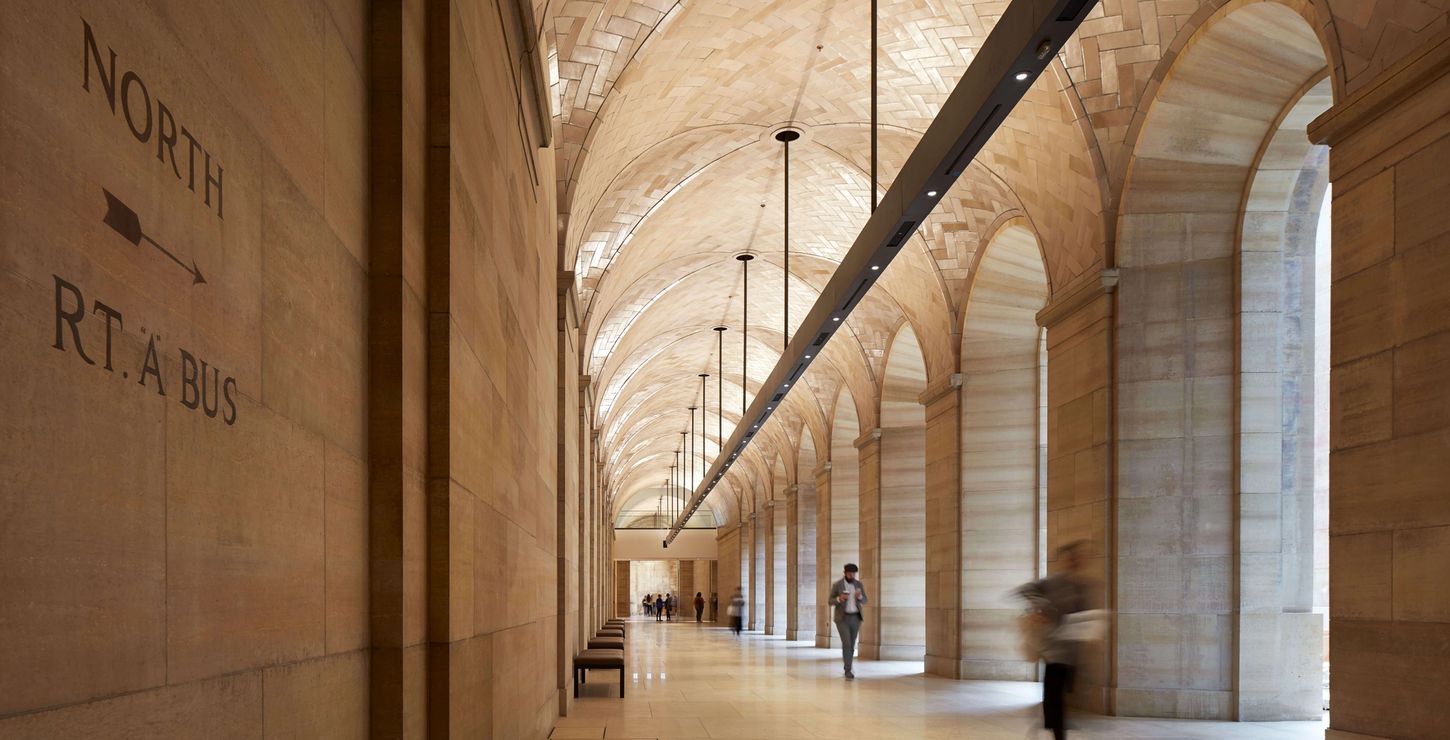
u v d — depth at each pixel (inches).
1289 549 370.0
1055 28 178.1
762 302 887.1
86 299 43.4
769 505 1374.3
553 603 342.0
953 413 583.8
